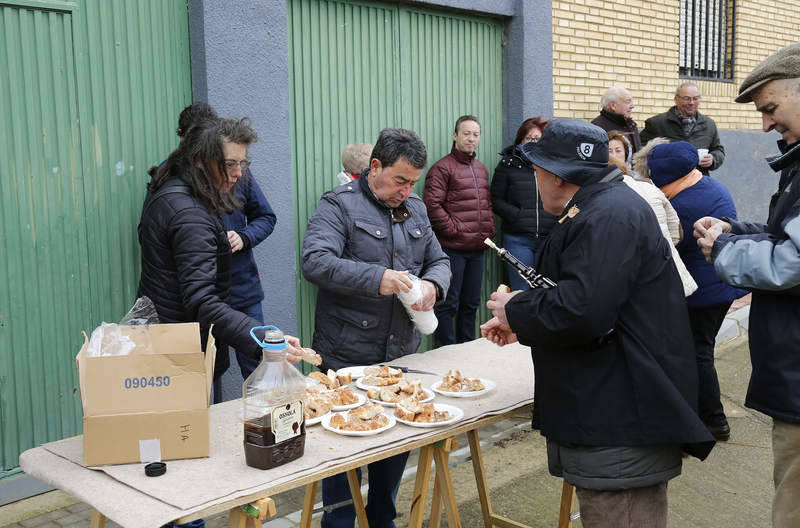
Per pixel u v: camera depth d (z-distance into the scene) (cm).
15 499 336
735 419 452
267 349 191
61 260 346
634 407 195
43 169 337
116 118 360
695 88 608
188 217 236
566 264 194
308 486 276
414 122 509
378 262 280
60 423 351
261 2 400
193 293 234
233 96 394
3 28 320
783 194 217
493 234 515
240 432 214
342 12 459
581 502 209
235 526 180
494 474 377
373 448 204
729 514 338
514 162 518
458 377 260
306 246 271
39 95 333
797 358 207
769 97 212
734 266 216
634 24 650
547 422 206
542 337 196
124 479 180
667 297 200
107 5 353
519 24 547
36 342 340
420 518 236
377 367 271
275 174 414
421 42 506
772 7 821
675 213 358
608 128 565
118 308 368
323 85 455
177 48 383
